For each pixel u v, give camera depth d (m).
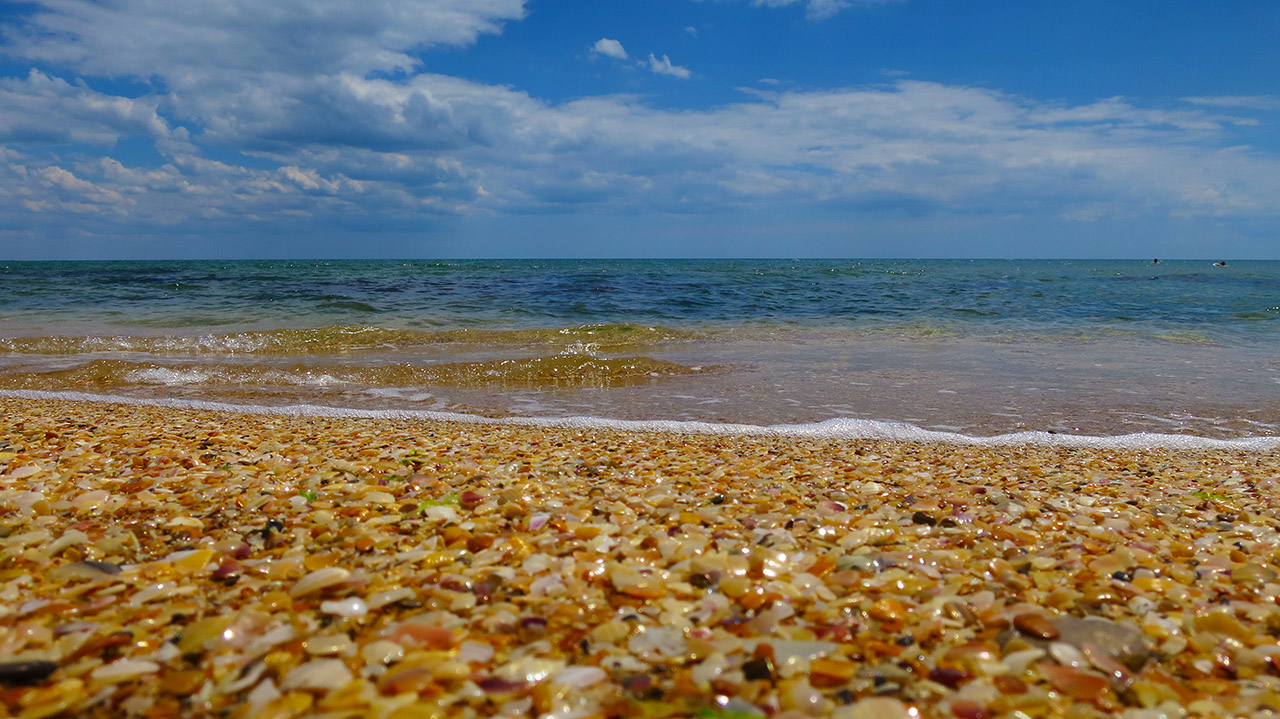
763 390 9.10
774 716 1.54
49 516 2.98
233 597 2.17
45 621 1.96
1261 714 1.62
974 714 1.57
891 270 68.56
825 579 2.39
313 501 3.31
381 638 1.87
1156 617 2.12
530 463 4.58
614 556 2.59
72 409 7.32
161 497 3.32
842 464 4.95
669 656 1.82
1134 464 5.29
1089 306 22.80
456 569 2.41
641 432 6.62
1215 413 7.65
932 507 3.49
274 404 8.36
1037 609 2.15
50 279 33.69
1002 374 10.19
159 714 1.52
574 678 1.66
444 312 20.08
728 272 55.03
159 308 20.25
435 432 6.18
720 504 3.52
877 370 10.62
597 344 14.10
